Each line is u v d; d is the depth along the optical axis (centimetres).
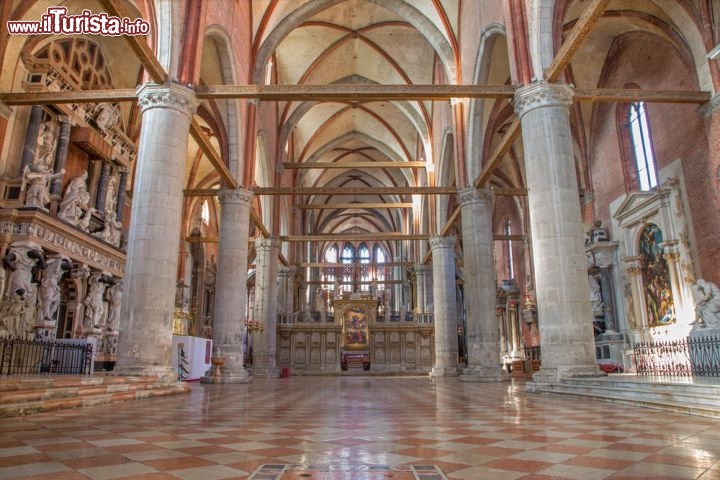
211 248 3666
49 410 747
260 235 2722
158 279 1205
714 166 1480
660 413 728
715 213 1534
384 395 1180
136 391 1011
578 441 479
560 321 1161
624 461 382
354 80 3095
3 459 381
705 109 1493
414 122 3028
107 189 1912
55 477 324
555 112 1275
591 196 2262
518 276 3197
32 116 1519
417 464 374
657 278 1834
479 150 1989
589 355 1146
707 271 1577
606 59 2100
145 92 1308
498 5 1592
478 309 1902
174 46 1348
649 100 1398
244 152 2047
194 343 2102
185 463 373
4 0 1026
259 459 392
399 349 3366
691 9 1559
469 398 1061
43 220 1445
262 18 2156
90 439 483
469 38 1970
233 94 1392
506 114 2105
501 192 2011
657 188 1797
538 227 1232
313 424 618
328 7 2277
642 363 1667
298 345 3312
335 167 2886
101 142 1805
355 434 530
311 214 4981
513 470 353
